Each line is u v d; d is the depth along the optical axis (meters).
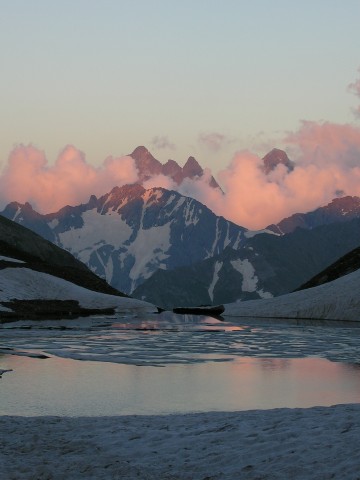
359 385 35.28
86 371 40.06
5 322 88.94
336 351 53.59
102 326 85.31
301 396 31.88
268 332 75.44
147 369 41.53
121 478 16.22
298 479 15.52
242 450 18.14
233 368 42.56
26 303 112.44
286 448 17.92
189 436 20.17
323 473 15.68
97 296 128.38
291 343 60.78
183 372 40.34
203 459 17.61
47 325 84.69
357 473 15.43
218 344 59.53
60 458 17.97
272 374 39.66
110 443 19.59
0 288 115.06
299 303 119.44
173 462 17.48
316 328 84.25
